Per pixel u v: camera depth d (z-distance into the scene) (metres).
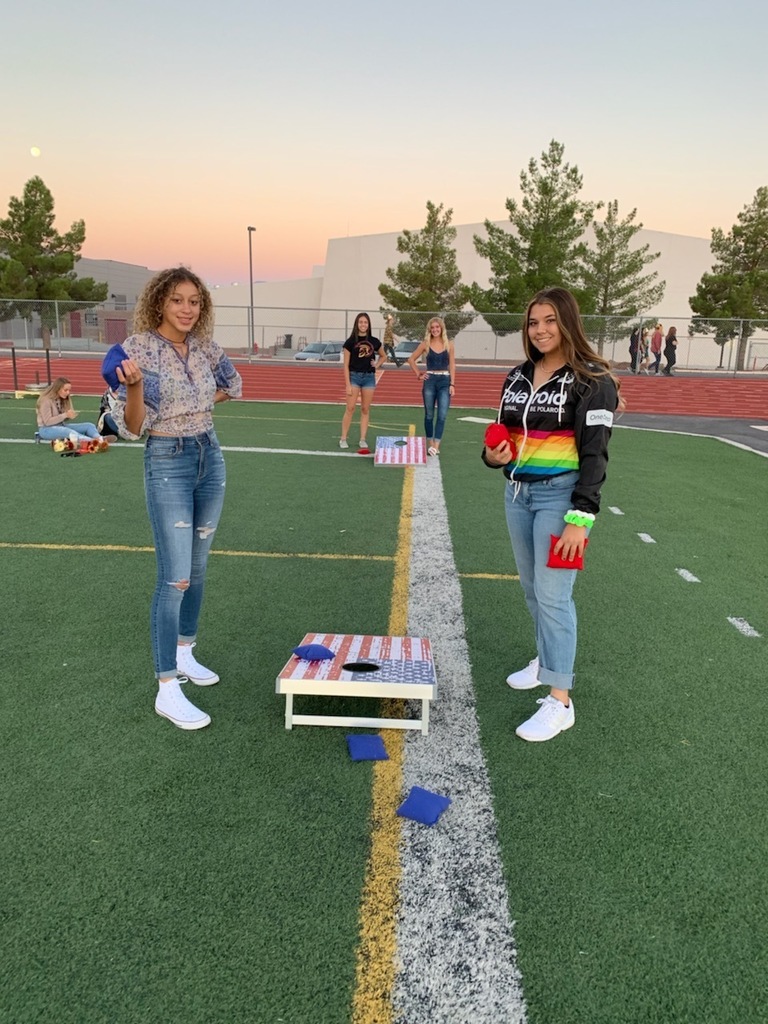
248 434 11.16
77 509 6.35
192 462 2.89
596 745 2.92
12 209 38.59
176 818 2.42
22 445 9.48
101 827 2.37
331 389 18.78
